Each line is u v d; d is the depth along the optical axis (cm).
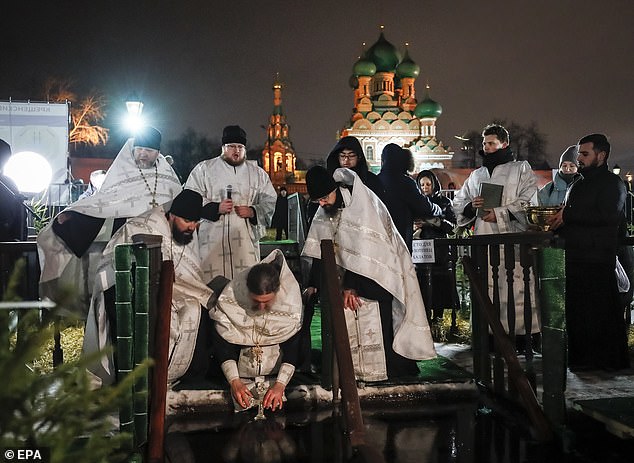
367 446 329
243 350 420
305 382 429
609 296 513
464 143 5078
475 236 462
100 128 3269
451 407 420
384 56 4388
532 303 556
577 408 367
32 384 173
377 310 444
